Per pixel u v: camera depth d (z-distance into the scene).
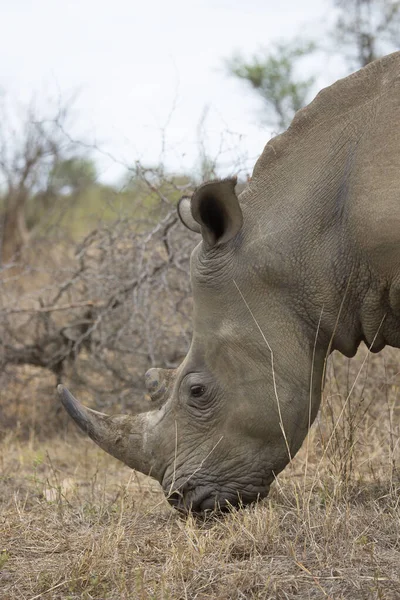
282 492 9.23
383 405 12.21
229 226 8.72
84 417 9.28
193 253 9.07
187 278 14.55
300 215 8.75
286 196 8.85
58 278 16.67
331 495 9.41
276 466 8.94
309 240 8.71
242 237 8.82
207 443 8.91
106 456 13.16
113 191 16.09
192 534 8.46
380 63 8.85
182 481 8.94
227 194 8.52
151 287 14.55
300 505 9.27
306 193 8.77
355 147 8.69
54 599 7.50
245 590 7.30
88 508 9.77
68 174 28.91
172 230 14.38
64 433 14.77
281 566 7.68
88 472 12.35
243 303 8.77
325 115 8.91
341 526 8.31
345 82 8.92
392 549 7.96
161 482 9.17
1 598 7.57
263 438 8.86
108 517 9.50
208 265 8.84
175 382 9.10
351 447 9.73
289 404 8.77
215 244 8.82
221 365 8.85
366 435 11.05
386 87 8.65
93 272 15.43
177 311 14.50
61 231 18.92
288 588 7.25
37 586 7.74
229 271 8.78
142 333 14.80
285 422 8.79
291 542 8.07
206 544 8.23
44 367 15.82
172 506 9.20
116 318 15.12
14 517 9.61
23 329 16.17
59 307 15.21
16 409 15.60
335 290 8.72
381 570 7.45
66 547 8.67
